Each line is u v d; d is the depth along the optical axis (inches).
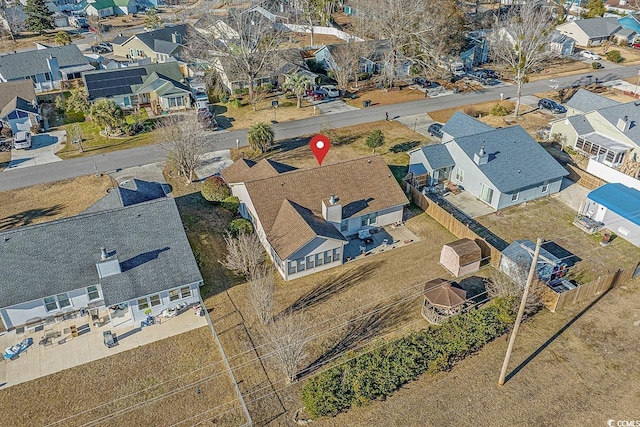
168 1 5964.6
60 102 2541.8
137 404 996.6
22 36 4370.1
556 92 2851.9
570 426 959.0
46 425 952.9
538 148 1803.6
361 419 968.3
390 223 1599.4
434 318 1195.3
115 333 1169.4
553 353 1123.9
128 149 2137.1
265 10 4104.3
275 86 2933.1
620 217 1523.1
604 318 1224.8
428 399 1010.7
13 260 1173.7
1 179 1897.1
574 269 1393.9
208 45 2906.0
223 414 977.5
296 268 1349.7
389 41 2970.0
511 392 1026.7
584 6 4680.1
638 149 1909.4
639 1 4877.0
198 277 1218.0
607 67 3319.4
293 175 1524.4
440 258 1424.7
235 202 1625.2
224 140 2247.8
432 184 1817.2
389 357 1073.5
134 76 2640.3
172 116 2101.4
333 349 1127.6
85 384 1037.8
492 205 1690.5
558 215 1654.8
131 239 1258.6
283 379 1053.8
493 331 1141.1
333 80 3038.9
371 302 1273.4
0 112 2356.1
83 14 5088.6
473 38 3356.3
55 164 2011.6
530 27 2374.5
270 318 1194.0
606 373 1075.3
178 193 1788.9
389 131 2330.2
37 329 1176.8
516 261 1306.6
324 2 4542.3
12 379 1047.0
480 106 2640.3
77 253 1216.2
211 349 1127.6
